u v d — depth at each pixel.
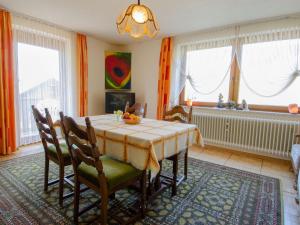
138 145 1.52
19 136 3.31
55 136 1.72
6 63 2.95
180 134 1.88
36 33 3.38
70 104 4.05
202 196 2.02
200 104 3.91
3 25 2.88
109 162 1.66
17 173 2.40
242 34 3.29
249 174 2.57
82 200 1.89
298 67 2.89
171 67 4.08
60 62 3.79
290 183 2.35
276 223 1.64
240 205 1.88
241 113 3.34
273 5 2.56
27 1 2.58
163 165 2.80
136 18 1.83
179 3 2.55
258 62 3.21
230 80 3.56
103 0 2.53
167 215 1.71
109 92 4.54
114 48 4.89
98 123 2.08
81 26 3.59
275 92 3.12
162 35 3.98
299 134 2.78
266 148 3.13
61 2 2.60
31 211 1.71
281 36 2.98
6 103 2.99
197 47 3.79
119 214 1.70
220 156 3.26
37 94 3.53
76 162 1.53
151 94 4.53
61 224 1.56
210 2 2.51
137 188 2.03
